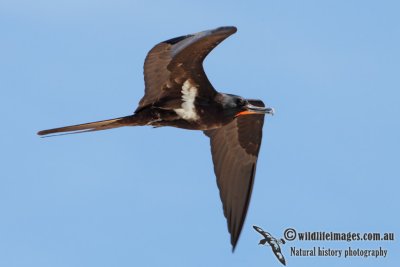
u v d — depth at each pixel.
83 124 16.47
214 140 18.70
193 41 15.30
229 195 18.75
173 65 16.41
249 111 17.55
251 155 18.78
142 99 16.70
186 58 16.30
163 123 16.97
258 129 18.61
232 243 18.69
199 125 17.20
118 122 16.67
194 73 16.64
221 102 17.25
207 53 16.27
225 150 18.75
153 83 16.62
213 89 17.16
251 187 18.77
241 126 18.59
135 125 16.80
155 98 16.75
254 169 18.80
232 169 18.80
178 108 16.92
